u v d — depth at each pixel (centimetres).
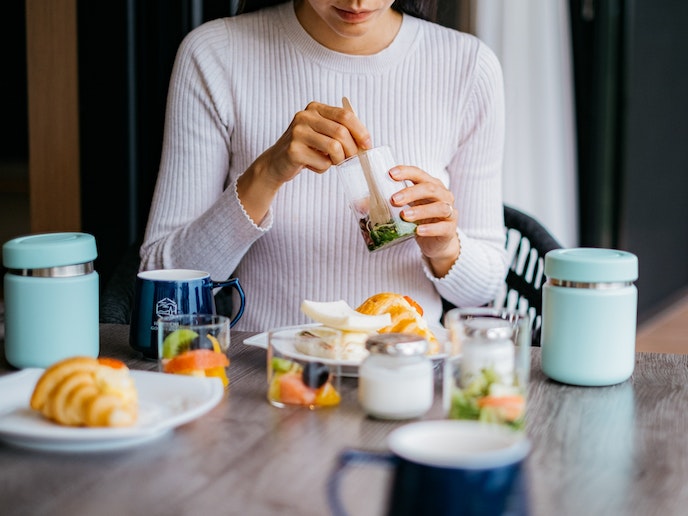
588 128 387
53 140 276
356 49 177
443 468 70
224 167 182
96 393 98
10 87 302
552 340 122
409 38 180
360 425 106
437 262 167
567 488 90
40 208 280
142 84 264
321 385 112
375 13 159
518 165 361
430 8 186
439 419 108
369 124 179
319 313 125
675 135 460
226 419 107
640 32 406
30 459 95
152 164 269
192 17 256
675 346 391
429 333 128
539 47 353
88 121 269
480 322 105
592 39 382
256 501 86
